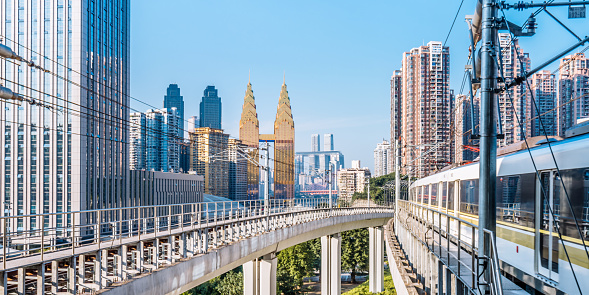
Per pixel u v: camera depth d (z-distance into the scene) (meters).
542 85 59.91
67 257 16.03
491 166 10.50
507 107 57.78
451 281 16.08
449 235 14.95
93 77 89.94
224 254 29.11
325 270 61.47
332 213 57.44
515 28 10.52
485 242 10.41
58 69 85.38
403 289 26.91
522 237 14.01
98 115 91.50
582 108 53.69
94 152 89.62
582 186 10.77
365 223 70.81
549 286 12.27
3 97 15.03
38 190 85.69
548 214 12.42
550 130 60.12
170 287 21.98
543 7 10.26
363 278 104.44
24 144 86.50
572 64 54.31
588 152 10.55
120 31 102.44
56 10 85.81
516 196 14.70
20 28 86.50
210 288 70.19
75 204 84.44
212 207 121.00
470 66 14.02
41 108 85.88
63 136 85.25
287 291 75.19
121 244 18.88
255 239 35.22
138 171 104.25
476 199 20.31
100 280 17.25
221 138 85.75
